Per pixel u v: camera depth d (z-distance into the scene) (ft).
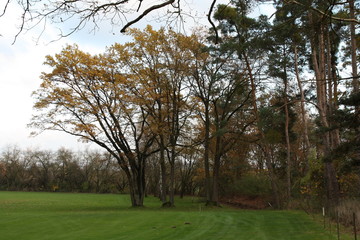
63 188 333.62
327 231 48.49
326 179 82.02
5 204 152.46
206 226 59.72
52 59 106.73
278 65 102.99
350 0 29.60
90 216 79.51
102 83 110.83
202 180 185.68
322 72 82.12
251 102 118.01
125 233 52.26
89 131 108.99
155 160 208.13
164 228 57.36
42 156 338.34
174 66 112.16
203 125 141.59
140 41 110.63
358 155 61.36
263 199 141.79
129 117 116.37
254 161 166.71
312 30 37.88
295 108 146.30
